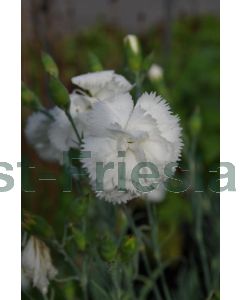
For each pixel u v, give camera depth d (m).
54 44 0.65
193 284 0.53
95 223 0.49
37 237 0.43
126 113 0.40
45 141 0.46
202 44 0.83
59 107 0.42
